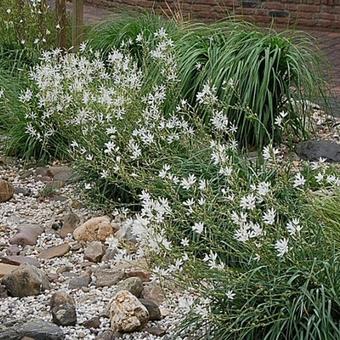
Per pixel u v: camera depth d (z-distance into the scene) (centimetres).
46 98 636
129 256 478
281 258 376
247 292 376
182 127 578
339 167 572
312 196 450
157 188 512
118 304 412
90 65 685
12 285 452
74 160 604
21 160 697
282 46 733
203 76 705
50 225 566
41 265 500
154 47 779
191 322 385
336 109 842
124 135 571
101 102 607
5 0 914
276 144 706
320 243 387
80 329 412
